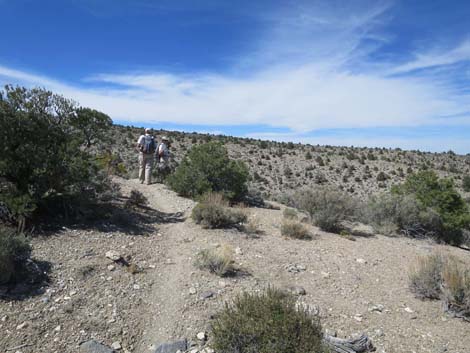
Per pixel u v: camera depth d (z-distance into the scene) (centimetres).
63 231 676
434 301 575
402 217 1127
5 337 391
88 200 809
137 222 828
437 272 600
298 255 736
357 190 4416
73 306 460
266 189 4072
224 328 370
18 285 477
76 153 777
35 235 631
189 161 1270
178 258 656
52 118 768
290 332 352
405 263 764
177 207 1041
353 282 635
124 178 1495
